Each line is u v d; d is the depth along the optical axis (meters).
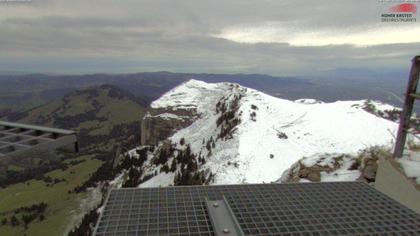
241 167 85.25
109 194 16.17
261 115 119.12
